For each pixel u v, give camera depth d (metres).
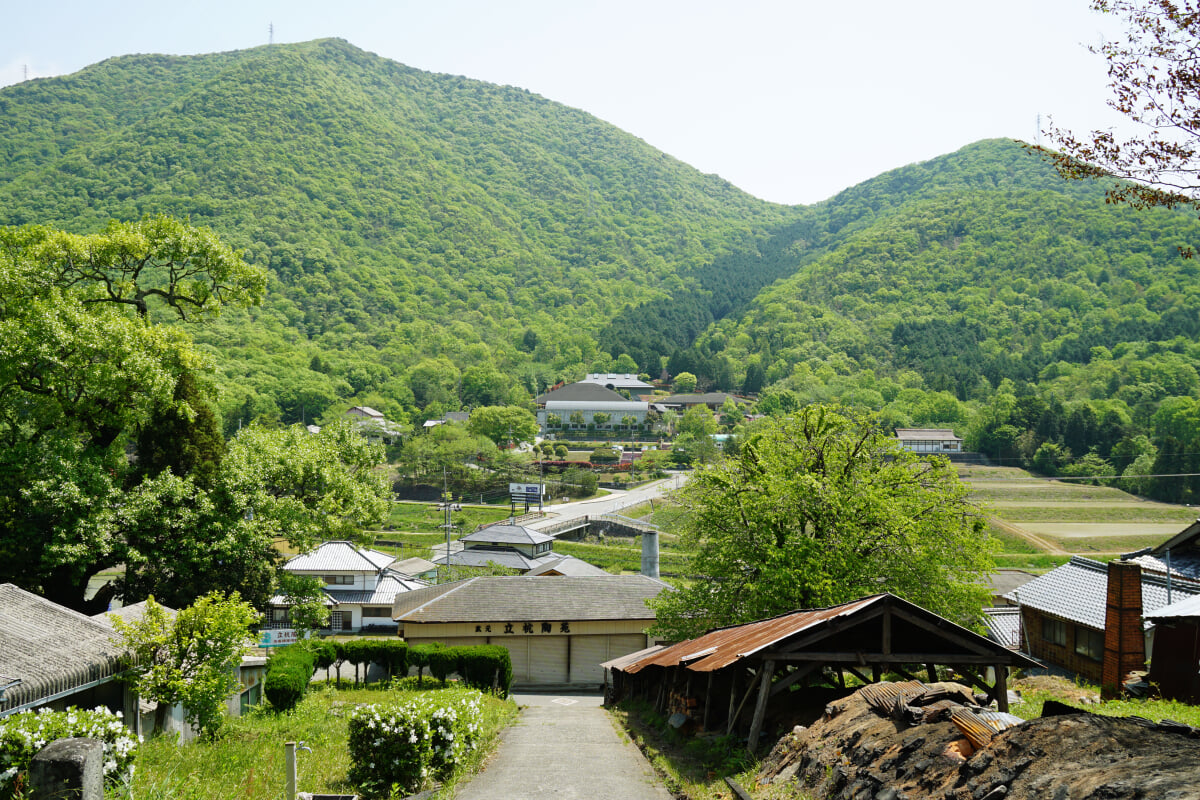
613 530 89.81
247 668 24.45
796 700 15.97
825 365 192.25
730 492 28.44
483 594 38.62
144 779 11.53
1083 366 174.25
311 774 13.40
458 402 174.62
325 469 33.22
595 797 12.00
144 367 28.09
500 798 11.95
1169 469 100.75
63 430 29.22
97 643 17.88
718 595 27.66
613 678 32.12
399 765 12.75
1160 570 25.41
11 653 15.77
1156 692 19.50
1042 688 21.61
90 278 31.64
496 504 108.69
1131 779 6.34
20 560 26.00
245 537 29.73
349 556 57.41
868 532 26.36
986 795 7.29
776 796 10.39
